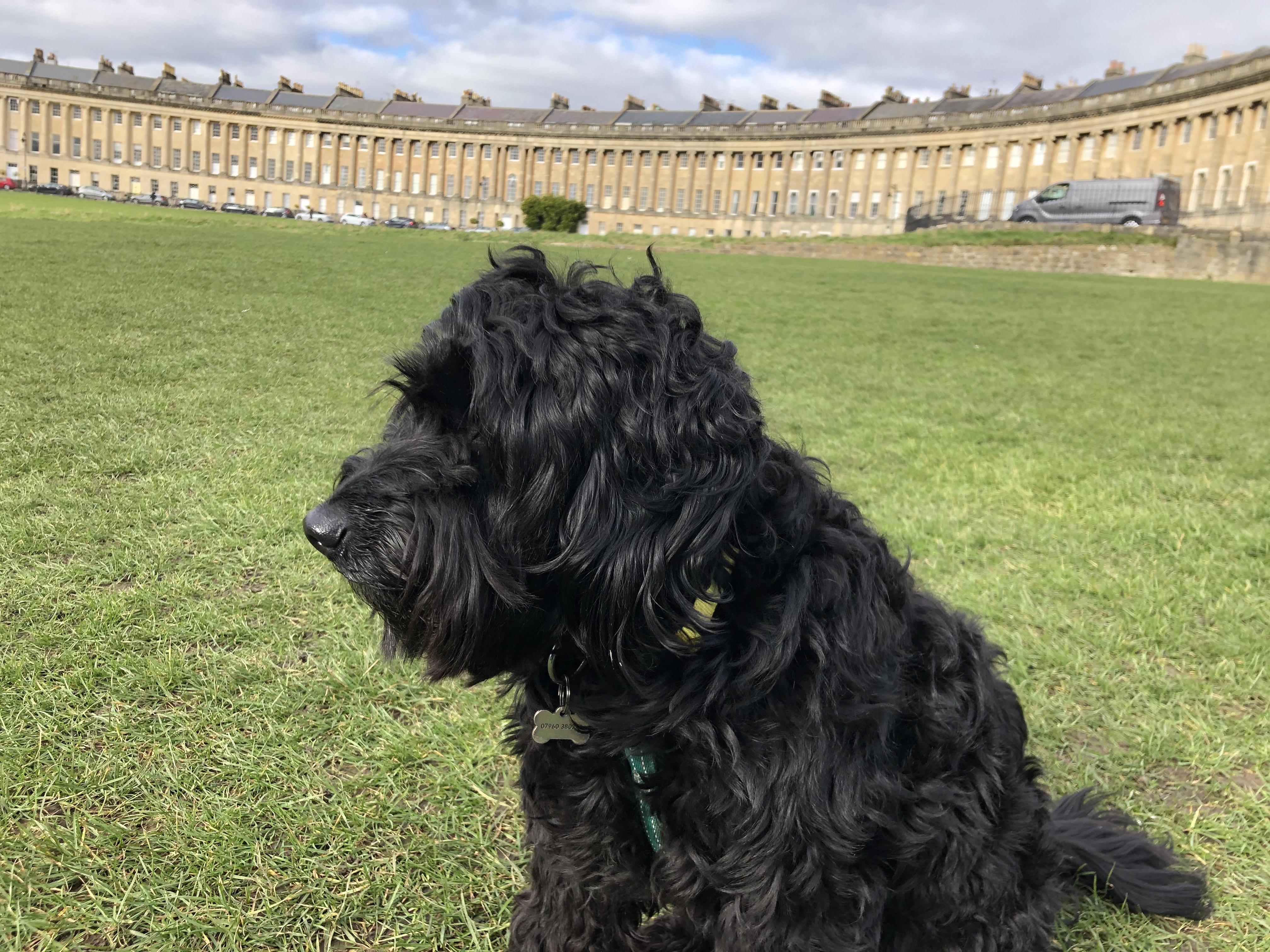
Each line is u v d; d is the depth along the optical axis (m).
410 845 2.63
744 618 1.77
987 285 29.70
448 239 44.69
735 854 1.78
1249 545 5.30
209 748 2.92
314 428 6.78
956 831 2.01
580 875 2.03
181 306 13.09
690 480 1.66
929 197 78.81
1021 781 2.27
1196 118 62.19
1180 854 2.81
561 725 1.88
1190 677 3.82
